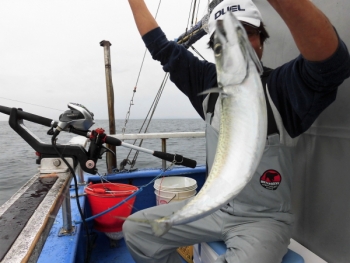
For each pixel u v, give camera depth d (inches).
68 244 67.4
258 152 37.2
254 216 55.8
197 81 70.7
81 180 105.3
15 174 360.2
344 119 55.9
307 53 37.7
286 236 53.2
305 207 67.6
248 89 37.9
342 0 56.0
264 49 81.4
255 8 54.2
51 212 41.6
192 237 59.9
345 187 56.2
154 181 103.1
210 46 58.5
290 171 56.1
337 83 41.4
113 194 85.6
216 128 59.9
